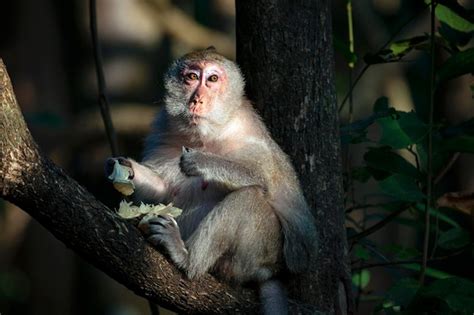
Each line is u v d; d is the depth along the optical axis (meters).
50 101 28.66
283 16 11.10
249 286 10.87
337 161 11.19
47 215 8.98
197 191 11.65
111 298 27.55
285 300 10.62
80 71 28.97
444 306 10.85
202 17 31.33
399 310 11.97
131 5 27.58
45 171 8.89
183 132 11.88
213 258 10.45
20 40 28.77
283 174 11.06
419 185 12.55
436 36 13.29
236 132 11.56
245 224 10.70
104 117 13.30
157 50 28.05
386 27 29.00
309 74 11.08
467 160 20.23
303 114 11.08
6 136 8.62
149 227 10.09
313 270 10.96
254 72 11.33
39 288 28.03
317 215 11.02
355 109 27.77
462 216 14.35
